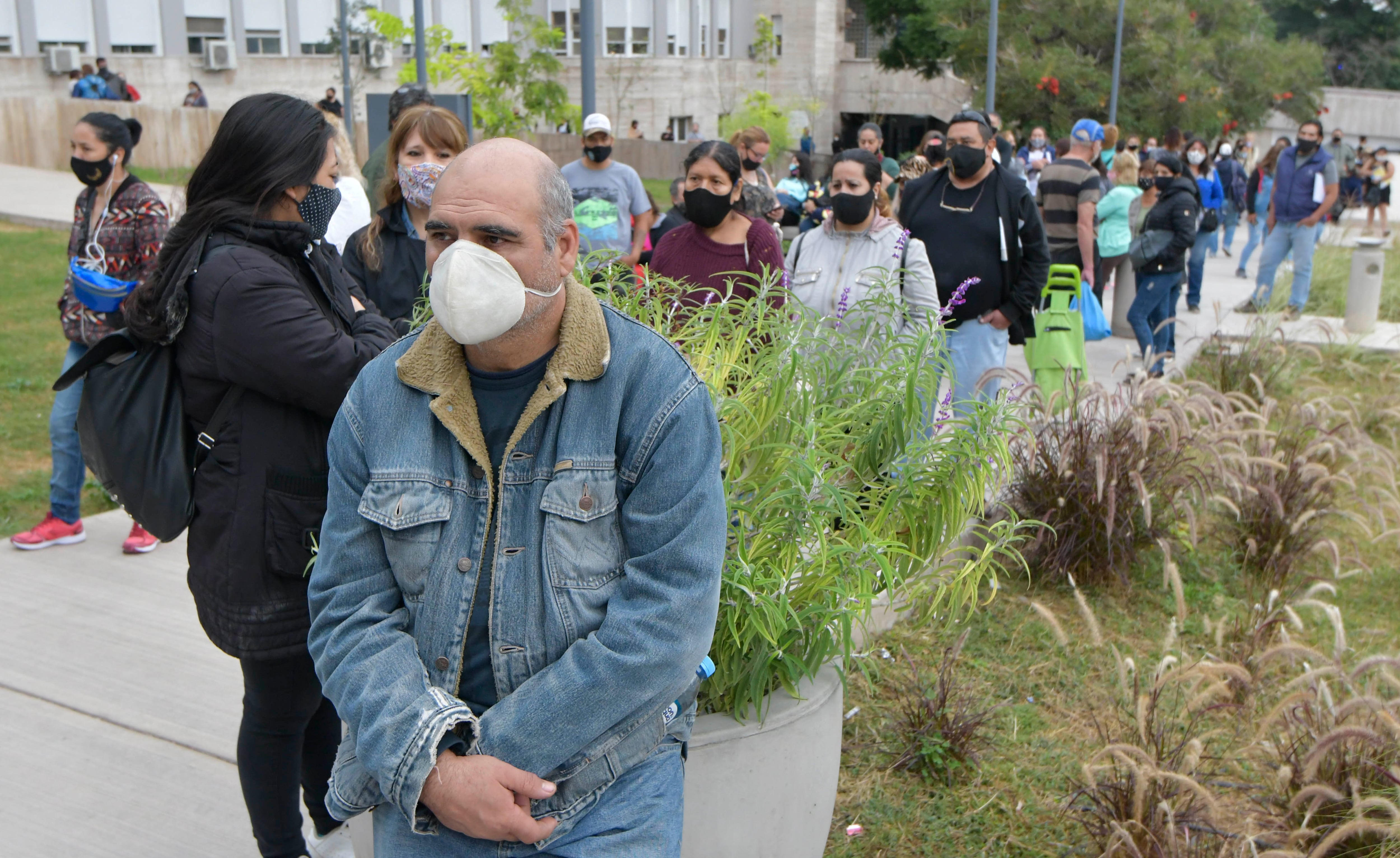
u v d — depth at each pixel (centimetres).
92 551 534
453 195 177
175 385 263
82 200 507
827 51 4941
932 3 3688
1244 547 545
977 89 3622
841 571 274
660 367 188
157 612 473
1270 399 618
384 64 3825
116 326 480
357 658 187
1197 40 3547
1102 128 1388
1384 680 407
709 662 212
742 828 266
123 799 348
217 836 332
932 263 571
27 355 934
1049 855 327
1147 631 477
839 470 289
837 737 282
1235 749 384
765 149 781
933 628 461
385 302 379
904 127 5209
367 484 194
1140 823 304
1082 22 3525
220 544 261
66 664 427
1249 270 1739
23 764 363
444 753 178
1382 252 1143
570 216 185
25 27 3303
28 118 2648
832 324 383
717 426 192
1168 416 523
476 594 188
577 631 184
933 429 338
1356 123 5906
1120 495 509
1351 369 976
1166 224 886
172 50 3606
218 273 253
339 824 319
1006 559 518
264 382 254
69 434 527
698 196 472
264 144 259
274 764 278
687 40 4734
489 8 3838
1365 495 611
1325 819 326
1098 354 1005
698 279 480
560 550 183
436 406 188
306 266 270
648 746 194
